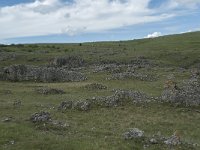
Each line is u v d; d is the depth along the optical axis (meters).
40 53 142.00
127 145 27.69
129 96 50.16
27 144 26.34
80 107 46.62
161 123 41.31
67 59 118.31
